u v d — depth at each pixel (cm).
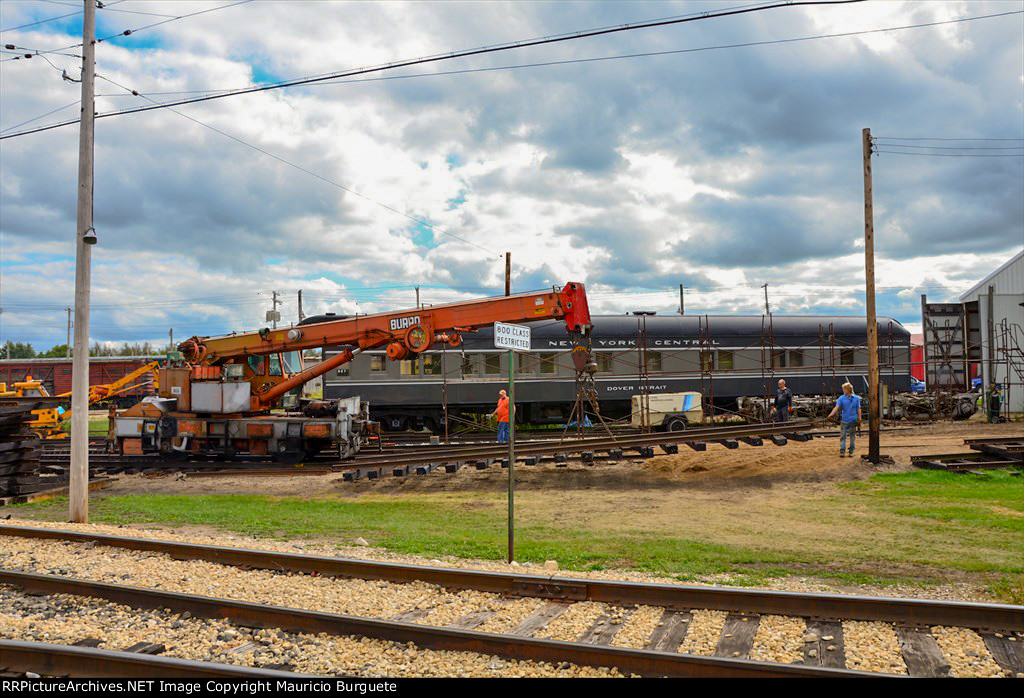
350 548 998
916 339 5081
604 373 2897
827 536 1090
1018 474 1655
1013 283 3062
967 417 3020
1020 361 3012
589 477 1753
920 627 596
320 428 1956
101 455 2150
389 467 1820
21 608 695
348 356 2008
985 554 956
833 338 3094
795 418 2953
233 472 1900
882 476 1661
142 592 684
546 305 1788
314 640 591
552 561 882
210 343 2072
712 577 842
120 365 4609
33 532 995
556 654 539
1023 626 581
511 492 913
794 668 492
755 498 1474
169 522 1229
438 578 741
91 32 1269
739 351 3072
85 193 1264
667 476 1742
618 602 672
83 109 1265
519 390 2822
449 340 1923
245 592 727
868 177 1852
